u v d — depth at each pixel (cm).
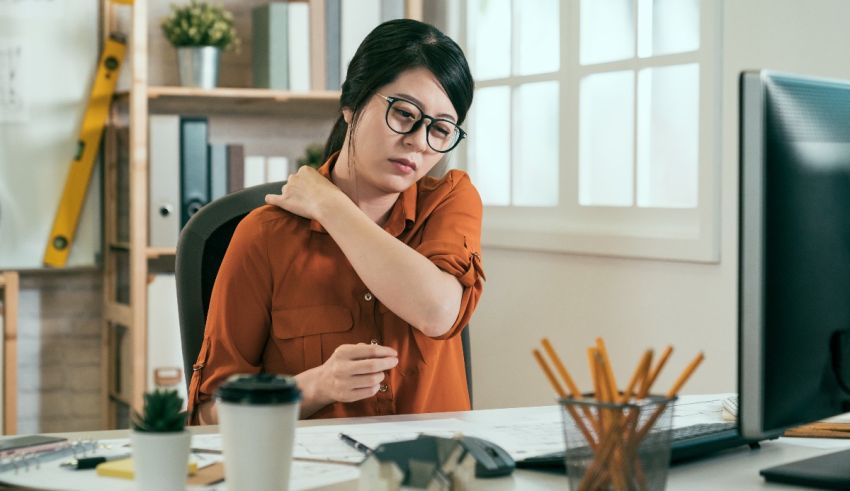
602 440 91
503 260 335
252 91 332
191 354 171
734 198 252
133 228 316
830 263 113
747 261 103
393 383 165
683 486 112
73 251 342
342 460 118
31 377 346
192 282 174
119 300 353
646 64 287
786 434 140
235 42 343
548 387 315
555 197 337
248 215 171
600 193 315
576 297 303
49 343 347
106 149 344
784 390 106
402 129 163
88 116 338
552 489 108
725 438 126
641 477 91
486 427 142
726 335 254
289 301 166
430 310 160
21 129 334
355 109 166
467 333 183
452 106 166
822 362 112
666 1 314
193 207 327
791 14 238
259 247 166
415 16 345
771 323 104
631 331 284
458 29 368
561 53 318
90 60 340
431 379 169
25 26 333
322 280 167
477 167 364
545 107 337
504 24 354
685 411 156
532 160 341
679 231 276
